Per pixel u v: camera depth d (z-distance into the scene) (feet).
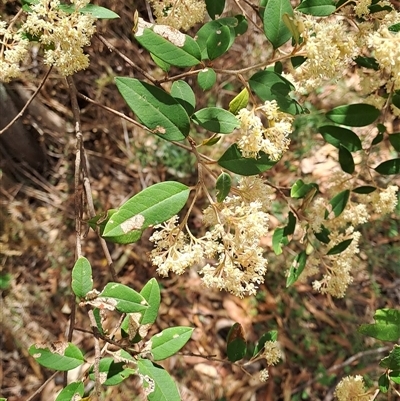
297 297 2.90
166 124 1.02
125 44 2.92
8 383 2.64
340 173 1.55
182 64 1.03
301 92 1.17
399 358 1.15
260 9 1.37
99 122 3.02
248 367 2.79
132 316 1.10
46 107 2.88
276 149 1.02
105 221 1.21
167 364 2.73
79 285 1.04
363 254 2.92
